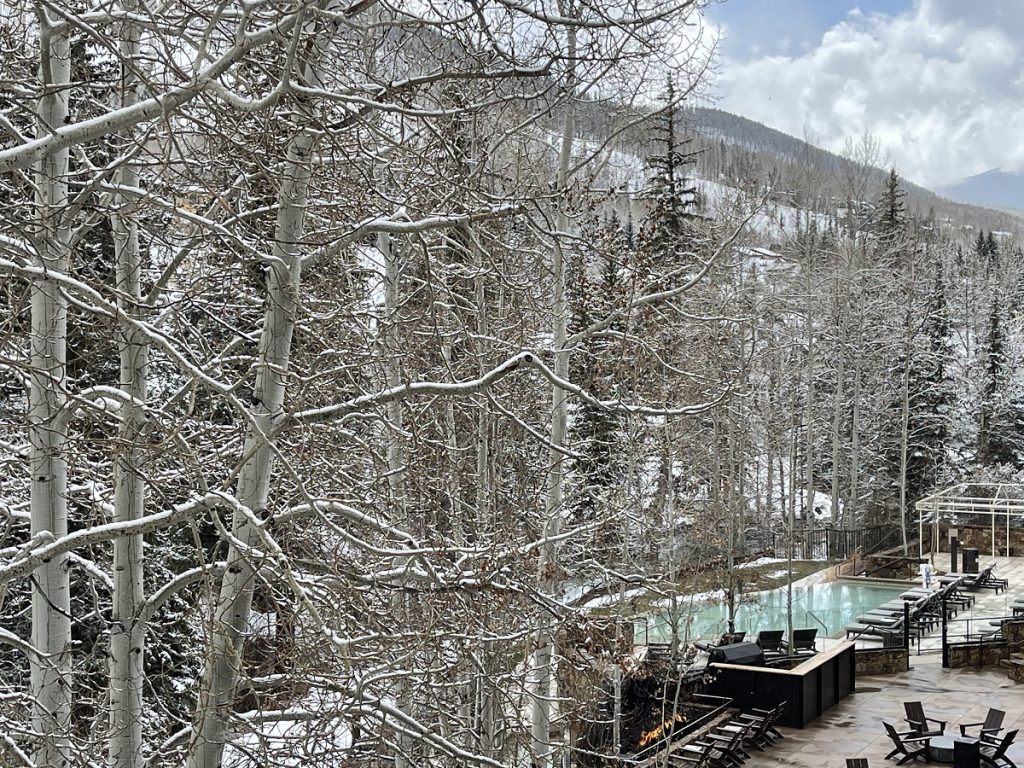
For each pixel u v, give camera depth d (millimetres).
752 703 21625
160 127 8578
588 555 16391
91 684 11602
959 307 66875
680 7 8820
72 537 7973
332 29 7992
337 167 9961
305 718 9047
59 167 8891
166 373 12469
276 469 11773
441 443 10922
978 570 38312
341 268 11648
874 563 39562
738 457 34781
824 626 28844
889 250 53344
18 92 7621
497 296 15414
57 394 8641
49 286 8633
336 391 10977
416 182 10188
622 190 14781
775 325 47094
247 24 6898
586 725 16766
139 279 9820
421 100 11289
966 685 24531
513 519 12281
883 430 50562
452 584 8422
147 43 8320
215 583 10078
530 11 7453
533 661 15117
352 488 10711
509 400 13430
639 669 16281
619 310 12727
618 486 18594
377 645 9328
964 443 55062
